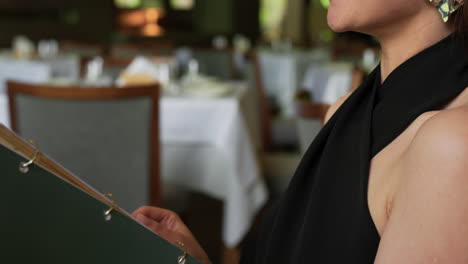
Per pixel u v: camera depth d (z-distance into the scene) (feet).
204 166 8.65
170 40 36.19
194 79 10.83
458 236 1.30
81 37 32.89
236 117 8.58
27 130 6.79
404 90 1.67
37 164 1.37
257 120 11.78
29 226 1.40
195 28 38.75
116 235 1.53
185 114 8.63
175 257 1.62
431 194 1.33
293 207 2.00
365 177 1.64
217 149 8.57
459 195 1.30
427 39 1.69
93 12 33.42
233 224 8.31
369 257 1.60
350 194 1.69
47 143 6.78
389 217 1.52
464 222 1.30
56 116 6.66
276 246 1.99
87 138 6.77
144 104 6.81
